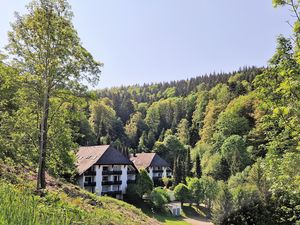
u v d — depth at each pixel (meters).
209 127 74.88
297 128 6.11
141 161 60.03
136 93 160.25
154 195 40.19
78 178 39.84
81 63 14.35
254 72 91.94
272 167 9.05
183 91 143.38
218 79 127.38
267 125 8.10
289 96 6.19
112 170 43.97
